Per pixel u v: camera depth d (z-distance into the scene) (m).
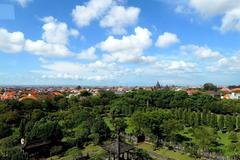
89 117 100.50
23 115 108.56
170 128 81.06
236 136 83.81
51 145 73.75
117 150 57.53
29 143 70.94
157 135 82.62
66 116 107.06
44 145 73.12
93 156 66.75
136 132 86.25
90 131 85.31
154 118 84.19
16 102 118.75
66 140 77.88
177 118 114.81
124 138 88.06
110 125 108.44
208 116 104.00
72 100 156.00
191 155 68.69
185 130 99.69
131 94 171.88
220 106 137.00
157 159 67.38
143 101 155.88
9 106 112.88
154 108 137.25
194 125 105.94
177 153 71.75
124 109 133.88
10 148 63.50
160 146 78.62
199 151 69.06
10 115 97.88
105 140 85.12
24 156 61.75
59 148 71.25
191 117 107.88
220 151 70.50
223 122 99.19
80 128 87.00
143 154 65.06
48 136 72.12
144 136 85.56
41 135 71.12
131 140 85.56
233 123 96.88
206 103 141.88
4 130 82.50
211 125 101.88
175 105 149.50
